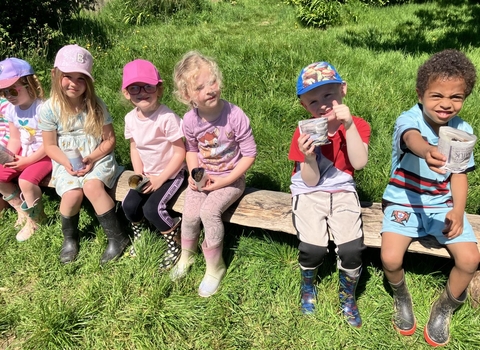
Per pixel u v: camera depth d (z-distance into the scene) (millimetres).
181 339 2307
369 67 5230
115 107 4445
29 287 2699
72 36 6953
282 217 2557
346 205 2293
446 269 2506
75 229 2895
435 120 2035
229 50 6082
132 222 2783
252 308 2453
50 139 2887
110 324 2400
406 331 2232
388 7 9961
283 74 4969
